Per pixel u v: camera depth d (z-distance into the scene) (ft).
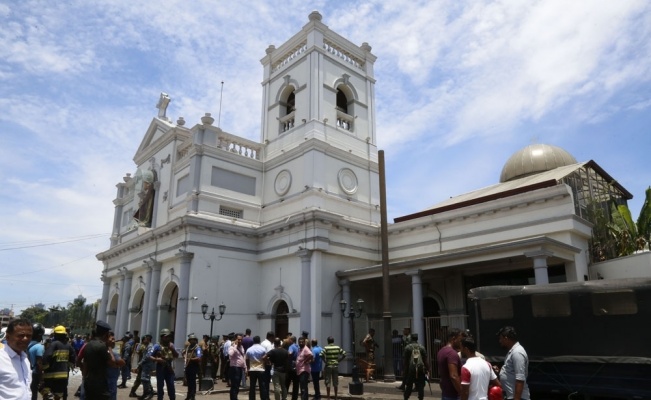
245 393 55.57
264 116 99.81
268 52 102.83
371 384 58.75
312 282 73.87
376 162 96.17
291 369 44.45
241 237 83.56
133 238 95.40
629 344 33.50
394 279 76.64
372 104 101.19
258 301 83.10
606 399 34.96
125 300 97.19
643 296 33.71
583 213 69.77
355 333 76.07
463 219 74.74
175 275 81.46
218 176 85.40
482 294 41.45
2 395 15.23
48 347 34.35
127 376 59.82
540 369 36.91
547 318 37.47
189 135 95.76
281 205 86.28
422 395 42.09
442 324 72.59
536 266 54.39
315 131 85.81
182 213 85.40
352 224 80.59
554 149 94.79
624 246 68.95
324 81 91.56
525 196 67.41
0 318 264.31
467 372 21.65
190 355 45.68
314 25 92.73
